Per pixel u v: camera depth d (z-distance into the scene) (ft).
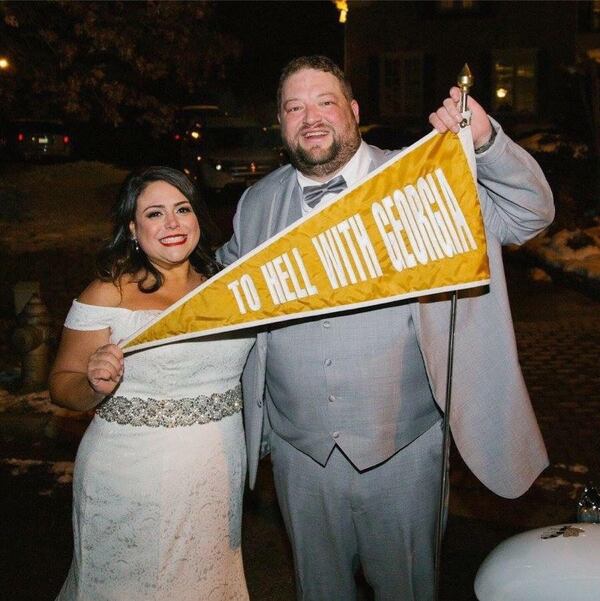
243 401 11.99
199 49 54.95
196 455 10.78
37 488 18.88
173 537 10.78
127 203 10.82
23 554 16.08
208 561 11.07
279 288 10.44
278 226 11.52
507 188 10.19
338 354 10.85
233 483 11.23
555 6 82.43
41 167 83.76
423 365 11.05
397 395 10.94
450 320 10.00
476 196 9.91
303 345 10.95
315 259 10.42
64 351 10.85
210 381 10.87
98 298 10.73
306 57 10.99
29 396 23.45
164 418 10.68
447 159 10.01
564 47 82.74
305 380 11.00
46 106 57.52
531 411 10.81
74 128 92.17
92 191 73.31
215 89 97.71
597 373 26.58
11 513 17.67
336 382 10.89
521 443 10.67
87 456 10.90
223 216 61.67
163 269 11.10
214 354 10.75
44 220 60.49
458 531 16.47
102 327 10.80
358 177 11.16
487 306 10.64
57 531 16.94
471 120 9.95
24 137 88.28
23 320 24.32
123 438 10.71
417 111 86.58
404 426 11.03
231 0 98.68
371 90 86.84
